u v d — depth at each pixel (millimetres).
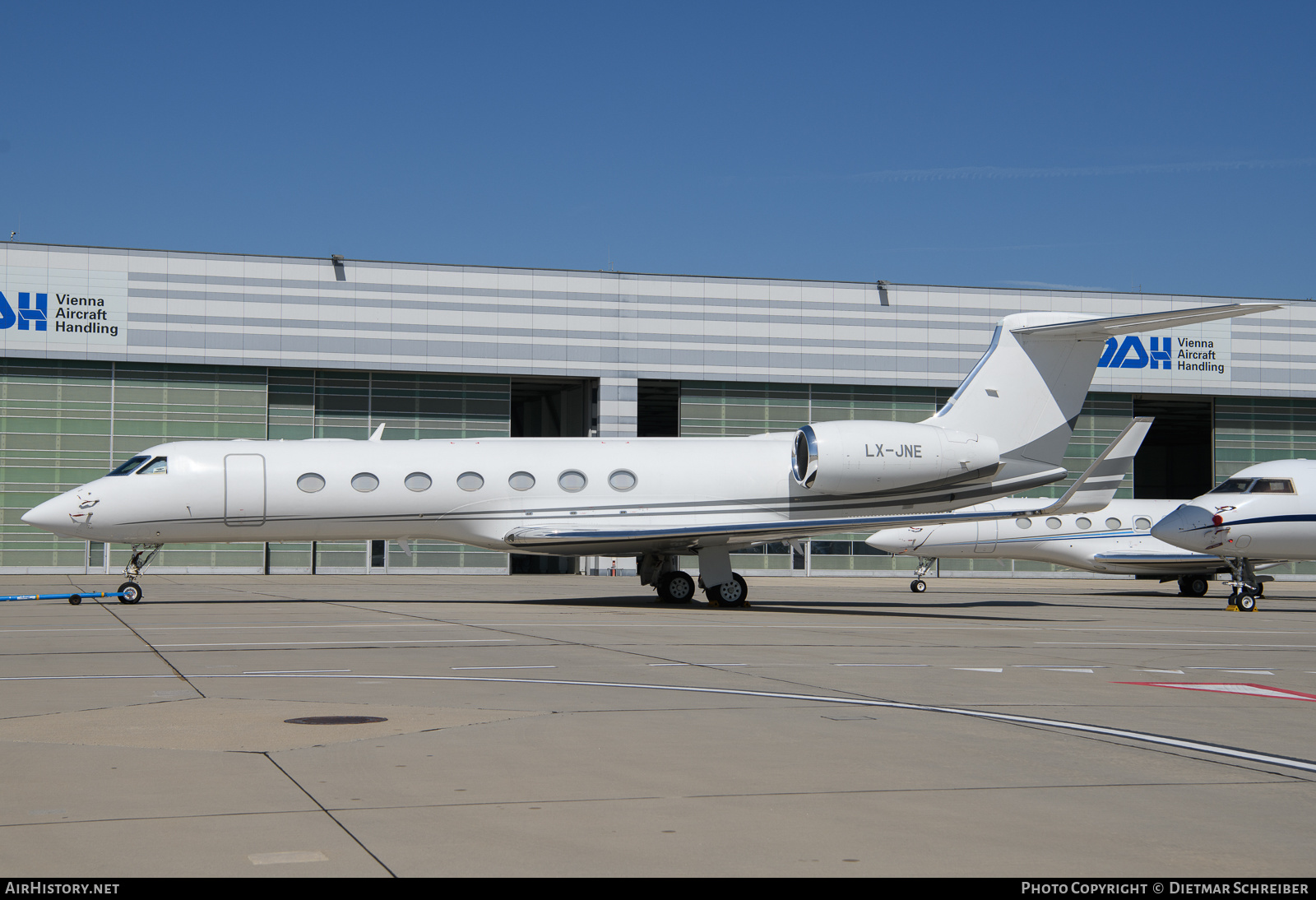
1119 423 47094
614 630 16188
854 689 10156
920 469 22547
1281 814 5645
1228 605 28094
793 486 23078
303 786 5969
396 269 41125
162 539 21484
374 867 4586
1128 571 34562
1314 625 20703
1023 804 5781
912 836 5133
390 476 22047
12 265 38312
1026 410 23469
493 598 25406
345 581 36219
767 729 7898
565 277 42344
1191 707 9375
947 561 47500
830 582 41969
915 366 44688
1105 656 13719
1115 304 46250
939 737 7684
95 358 38875
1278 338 47594
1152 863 4762
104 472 39188
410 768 6461
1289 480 27406
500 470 22469
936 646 14773
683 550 23391
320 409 41406
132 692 9461
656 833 5137
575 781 6168
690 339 43312
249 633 15188
